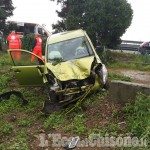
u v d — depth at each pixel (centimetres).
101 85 462
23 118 432
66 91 432
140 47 1209
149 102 369
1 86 600
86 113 412
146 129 322
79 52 508
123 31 1024
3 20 1345
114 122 375
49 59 500
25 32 1380
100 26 994
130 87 409
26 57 504
